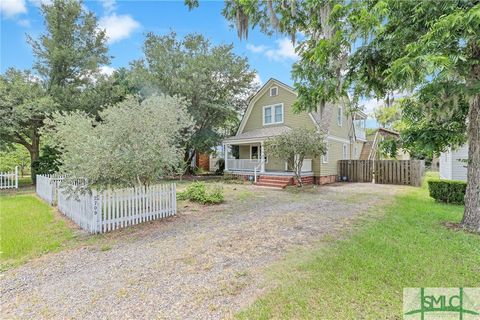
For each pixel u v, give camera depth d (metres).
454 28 3.29
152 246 4.73
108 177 6.00
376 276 3.29
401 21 4.18
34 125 15.26
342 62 4.97
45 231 5.78
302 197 9.95
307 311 2.65
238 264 3.86
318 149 12.31
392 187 13.32
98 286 3.33
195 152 21.36
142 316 2.67
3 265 4.05
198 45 18.19
